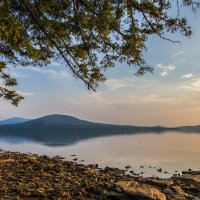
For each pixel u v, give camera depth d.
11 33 8.31
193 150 50.25
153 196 11.74
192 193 13.66
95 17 10.25
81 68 10.30
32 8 9.50
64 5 10.48
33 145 63.34
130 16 10.69
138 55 11.07
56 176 15.18
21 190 12.16
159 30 10.68
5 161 18.64
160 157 38.28
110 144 67.69
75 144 67.56
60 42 9.66
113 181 14.91
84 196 12.13
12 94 16.30
